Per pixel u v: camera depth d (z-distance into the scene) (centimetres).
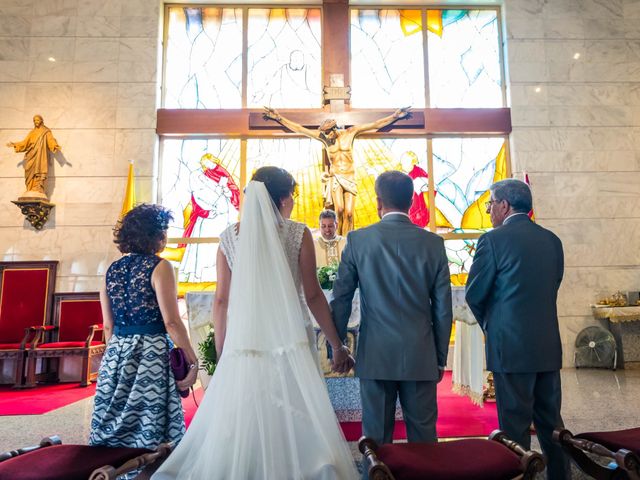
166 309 175
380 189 187
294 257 173
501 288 190
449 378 516
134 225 185
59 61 644
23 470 131
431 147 663
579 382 467
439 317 174
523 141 652
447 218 647
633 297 593
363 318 178
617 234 636
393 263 174
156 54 654
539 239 193
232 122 647
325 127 609
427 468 129
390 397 171
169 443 164
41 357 509
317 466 144
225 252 176
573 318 614
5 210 611
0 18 646
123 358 174
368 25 699
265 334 155
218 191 648
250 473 144
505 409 185
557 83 668
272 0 684
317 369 166
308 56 688
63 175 622
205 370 333
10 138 625
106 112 638
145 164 629
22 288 577
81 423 322
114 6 661
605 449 145
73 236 609
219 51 685
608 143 657
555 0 687
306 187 647
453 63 693
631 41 681
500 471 129
